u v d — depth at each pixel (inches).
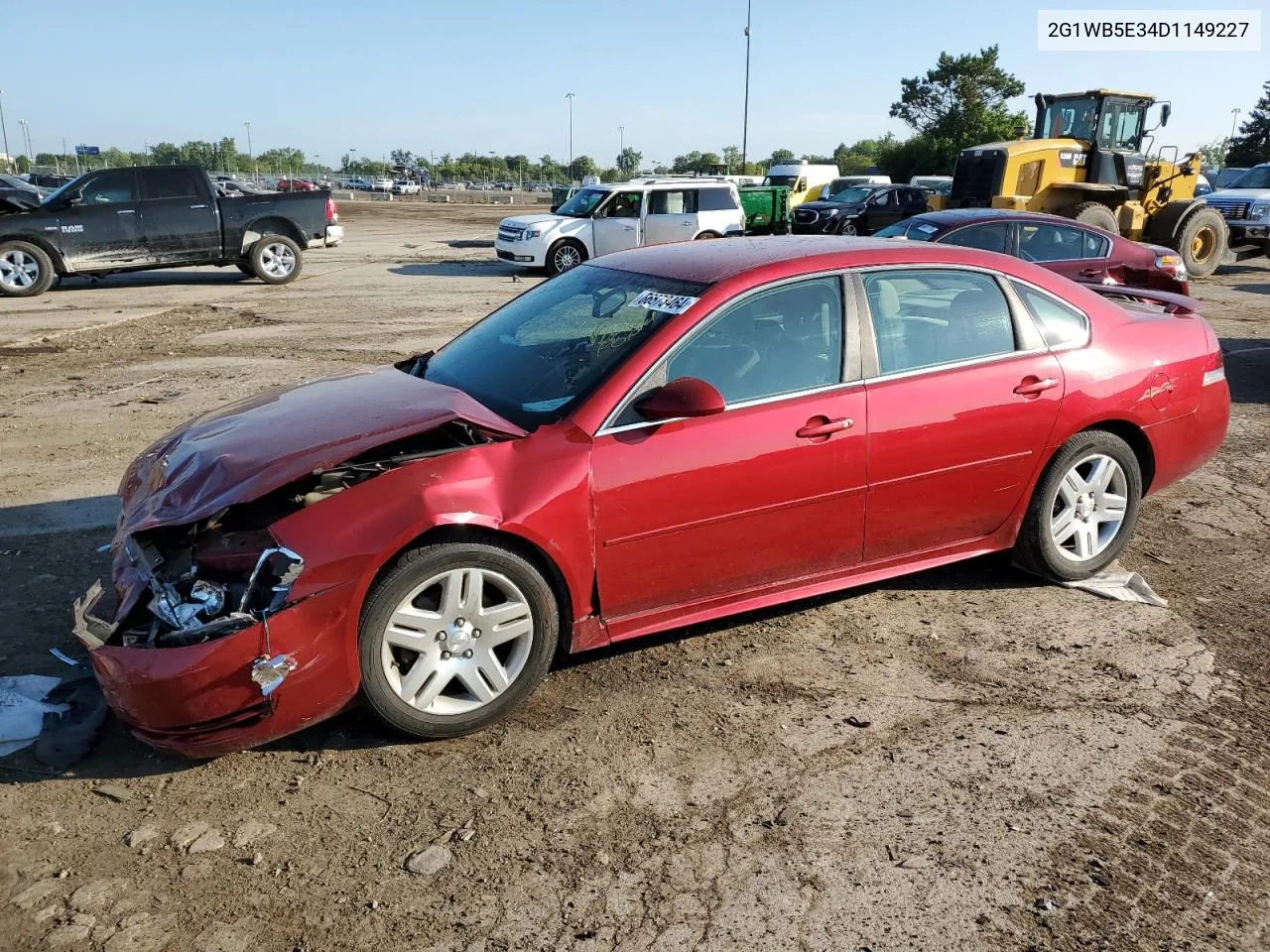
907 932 99.6
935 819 117.0
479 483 129.2
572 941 98.4
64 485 234.4
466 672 132.3
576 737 134.4
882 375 156.1
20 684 143.0
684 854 111.2
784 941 98.3
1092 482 178.2
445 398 147.7
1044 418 168.6
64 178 1535.4
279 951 97.3
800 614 171.2
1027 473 170.2
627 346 145.0
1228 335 445.7
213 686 115.9
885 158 2586.1
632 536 139.4
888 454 155.3
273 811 118.6
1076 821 116.7
